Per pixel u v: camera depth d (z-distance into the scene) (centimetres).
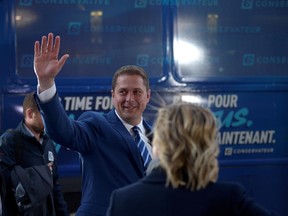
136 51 468
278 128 496
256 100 491
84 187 277
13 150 349
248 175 490
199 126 179
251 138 491
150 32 471
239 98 488
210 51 482
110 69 464
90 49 460
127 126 284
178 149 177
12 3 448
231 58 486
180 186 180
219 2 484
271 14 494
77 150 269
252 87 490
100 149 272
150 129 291
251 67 490
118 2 465
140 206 179
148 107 467
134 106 280
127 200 181
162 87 472
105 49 463
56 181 381
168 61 473
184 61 477
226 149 486
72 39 458
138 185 185
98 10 462
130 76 281
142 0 469
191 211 177
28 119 355
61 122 257
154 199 179
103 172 271
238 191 181
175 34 474
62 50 456
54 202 380
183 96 476
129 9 467
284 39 496
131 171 271
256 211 177
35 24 453
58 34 455
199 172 177
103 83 461
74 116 460
